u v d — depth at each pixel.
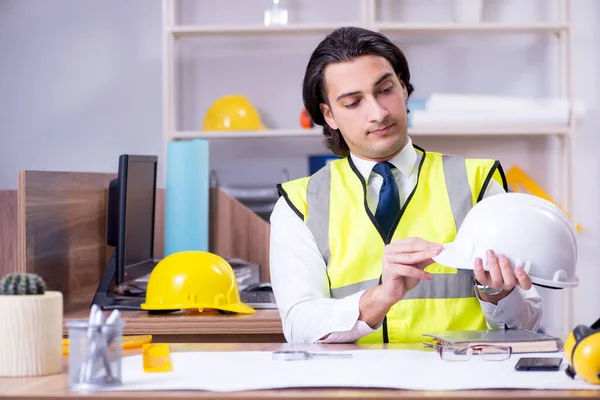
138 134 4.93
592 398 1.23
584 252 4.89
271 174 4.93
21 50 4.93
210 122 4.63
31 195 2.63
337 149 2.25
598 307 4.91
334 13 4.89
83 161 4.94
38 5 4.92
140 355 1.63
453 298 1.99
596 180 4.88
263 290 3.19
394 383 1.32
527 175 4.87
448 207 2.04
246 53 4.90
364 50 1.98
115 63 4.92
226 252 3.74
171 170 3.58
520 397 1.24
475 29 4.60
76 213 2.98
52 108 4.94
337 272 2.01
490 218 1.59
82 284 3.03
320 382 1.33
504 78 4.88
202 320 2.57
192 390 1.30
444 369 1.45
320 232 2.04
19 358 1.45
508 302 1.89
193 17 4.91
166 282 2.65
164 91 4.58
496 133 4.54
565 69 4.68
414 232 2.01
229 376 1.39
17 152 4.93
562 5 4.62
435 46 4.88
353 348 1.73
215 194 3.73
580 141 4.88
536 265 1.56
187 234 3.57
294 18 4.89
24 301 1.46
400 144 2.01
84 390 1.32
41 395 1.28
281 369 1.46
